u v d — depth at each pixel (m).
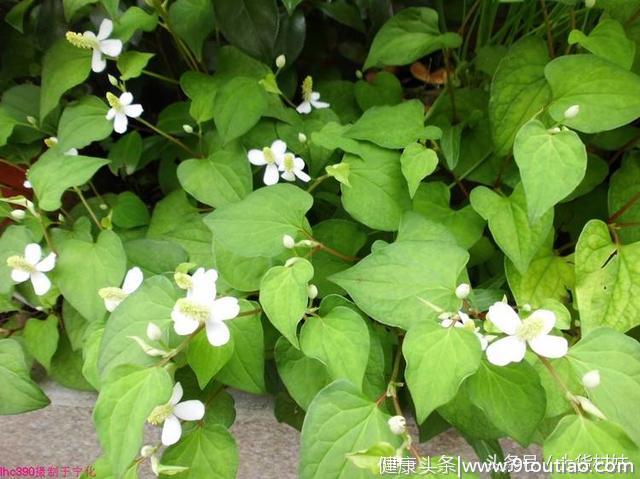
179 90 0.41
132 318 0.22
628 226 0.28
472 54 0.42
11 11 0.33
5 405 0.27
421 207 0.28
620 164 0.34
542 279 0.27
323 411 0.20
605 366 0.19
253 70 0.32
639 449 0.18
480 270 0.31
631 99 0.24
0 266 0.28
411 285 0.22
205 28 0.32
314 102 0.33
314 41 0.40
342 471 0.19
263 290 0.22
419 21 0.33
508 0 0.25
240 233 0.24
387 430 0.20
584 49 0.32
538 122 0.23
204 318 0.21
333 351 0.22
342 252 0.28
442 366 0.19
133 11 0.30
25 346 0.31
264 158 0.28
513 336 0.19
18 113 0.35
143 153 0.36
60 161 0.29
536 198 0.22
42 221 0.29
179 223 0.31
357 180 0.28
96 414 0.20
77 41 0.29
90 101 0.31
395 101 0.36
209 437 0.24
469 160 0.32
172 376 0.21
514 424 0.20
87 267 0.26
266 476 0.35
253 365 0.23
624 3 0.28
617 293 0.25
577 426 0.18
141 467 0.34
